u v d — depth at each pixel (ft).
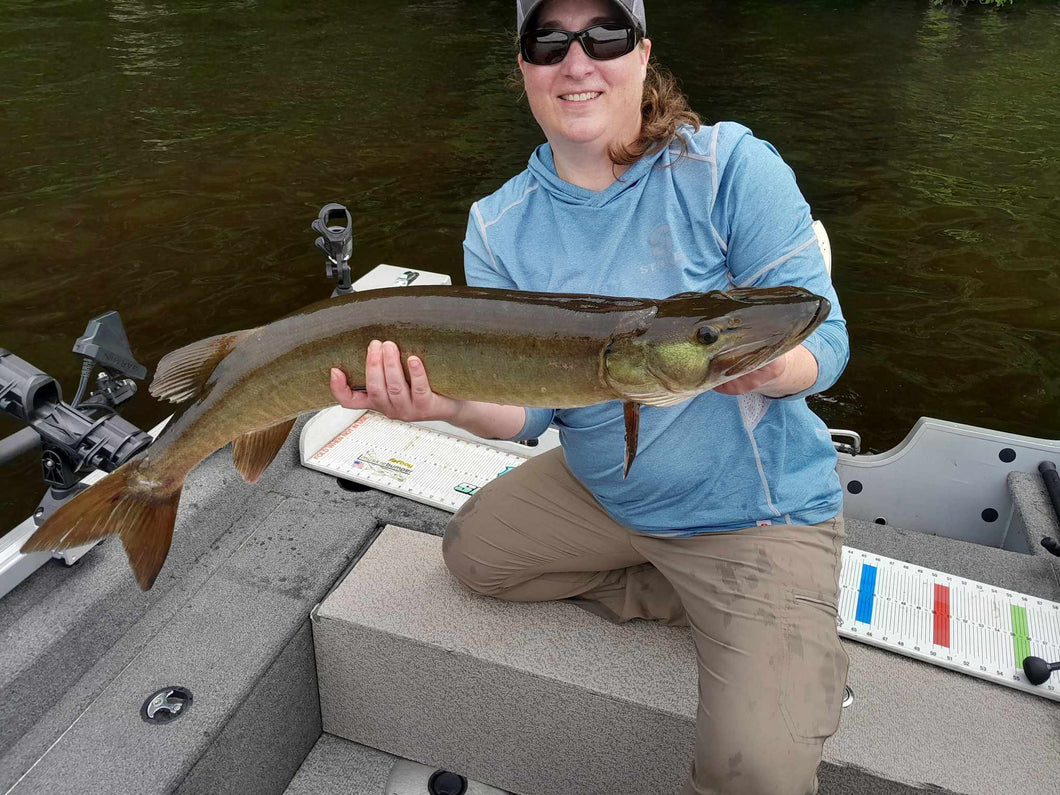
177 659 4.54
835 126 22.67
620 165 4.12
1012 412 11.93
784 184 4.04
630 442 3.61
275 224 16.40
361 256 15.34
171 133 20.59
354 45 28.37
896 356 13.07
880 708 4.32
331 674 4.99
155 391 4.18
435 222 16.62
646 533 4.43
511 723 4.67
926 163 20.35
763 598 3.98
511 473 5.00
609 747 4.50
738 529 4.28
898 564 5.20
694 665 4.51
